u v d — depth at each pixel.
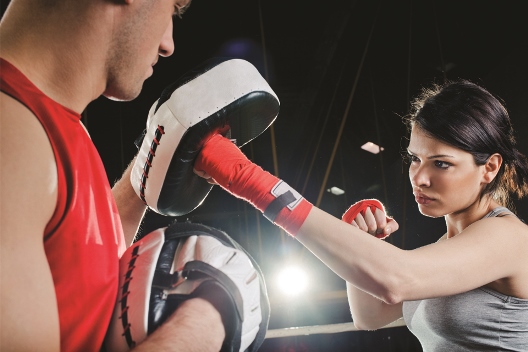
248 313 0.71
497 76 4.97
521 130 4.60
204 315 0.66
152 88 7.66
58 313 0.66
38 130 0.65
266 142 10.59
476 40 5.03
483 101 1.27
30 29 0.71
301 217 1.02
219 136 1.05
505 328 1.24
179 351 0.62
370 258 1.02
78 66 0.73
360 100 7.89
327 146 9.45
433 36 5.61
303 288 3.64
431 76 5.88
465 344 1.30
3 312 0.54
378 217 1.31
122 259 0.81
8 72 0.67
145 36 0.77
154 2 0.76
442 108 1.26
